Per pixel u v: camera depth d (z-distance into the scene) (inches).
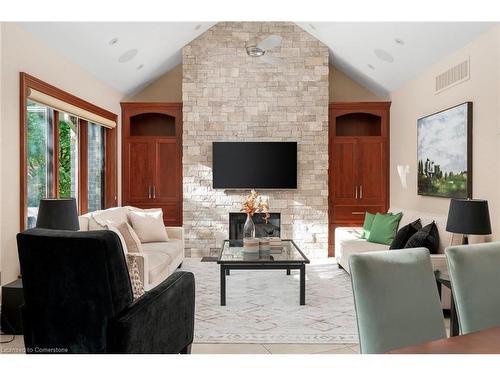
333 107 289.7
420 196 237.9
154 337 91.4
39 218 141.3
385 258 77.5
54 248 80.5
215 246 279.9
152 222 226.5
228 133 278.7
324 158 280.2
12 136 150.6
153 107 289.1
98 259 78.9
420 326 77.7
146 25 215.6
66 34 179.8
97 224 179.3
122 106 288.8
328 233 287.7
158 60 270.2
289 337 136.5
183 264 256.4
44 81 175.3
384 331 73.7
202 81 277.1
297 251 195.2
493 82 163.2
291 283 209.0
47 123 188.9
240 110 278.5
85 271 80.0
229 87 278.2
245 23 277.7
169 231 242.7
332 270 240.2
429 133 219.3
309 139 279.9
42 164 184.7
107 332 80.9
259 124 279.0
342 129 308.2
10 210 149.4
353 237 241.8
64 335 83.7
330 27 244.4
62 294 82.3
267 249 190.5
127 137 289.9
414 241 167.3
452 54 197.2
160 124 306.8
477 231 138.5
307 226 280.5
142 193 290.5
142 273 153.9
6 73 146.9
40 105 177.6
